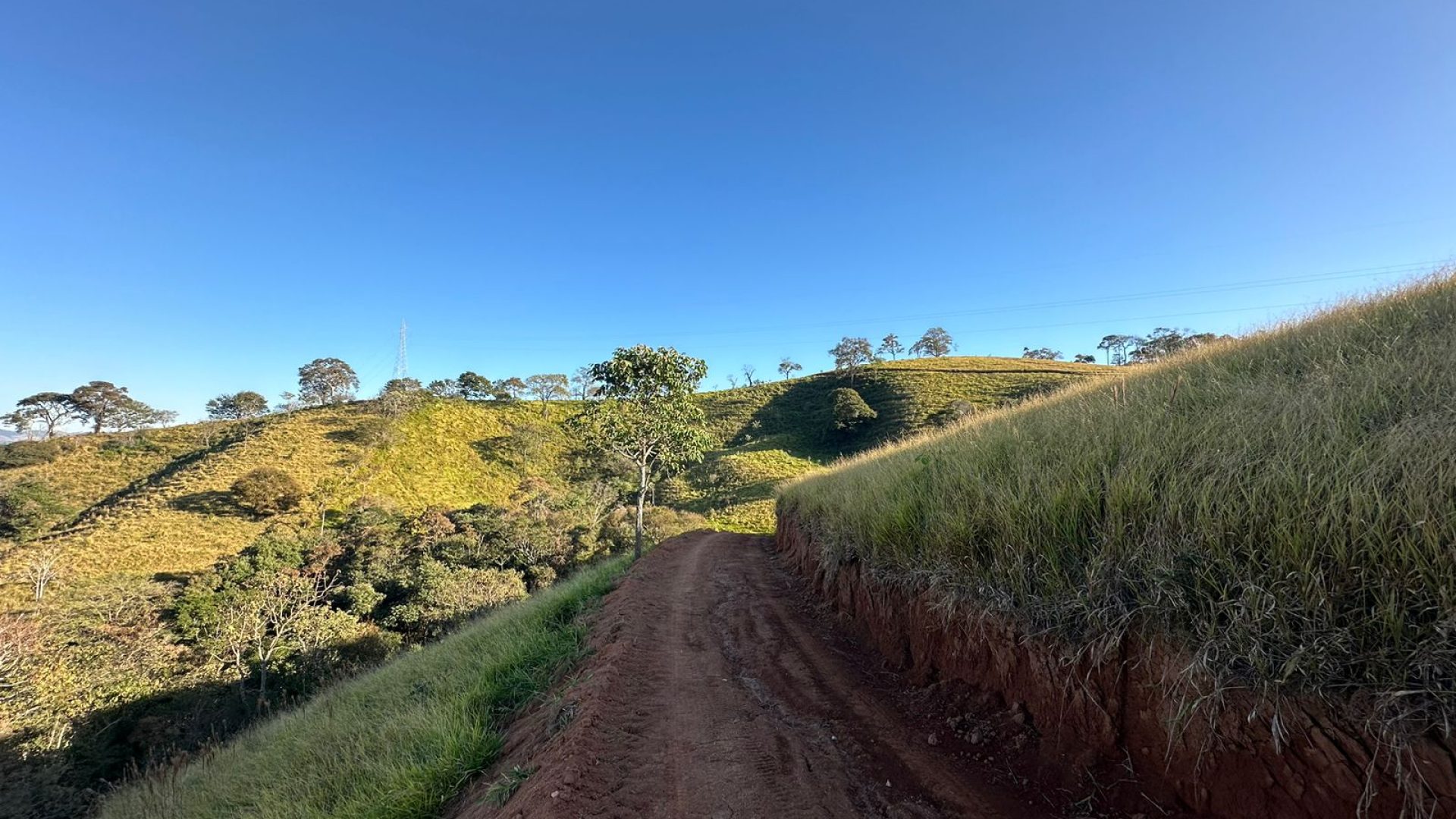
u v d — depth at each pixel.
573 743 3.37
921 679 4.15
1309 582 2.03
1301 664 1.96
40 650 17.36
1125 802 2.47
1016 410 8.32
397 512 40.47
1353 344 4.53
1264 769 2.06
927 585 4.16
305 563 31.19
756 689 4.66
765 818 2.81
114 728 17.42
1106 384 7.25
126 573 28.45
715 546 14.64
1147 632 2.50
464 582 26.80
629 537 31.20
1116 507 2.90
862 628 5.51
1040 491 3.46
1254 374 4.94
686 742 3.70
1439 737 1.72
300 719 8.14
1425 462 2.21
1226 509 2.45
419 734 4.41
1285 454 2.70
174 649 21.11
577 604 8.64
